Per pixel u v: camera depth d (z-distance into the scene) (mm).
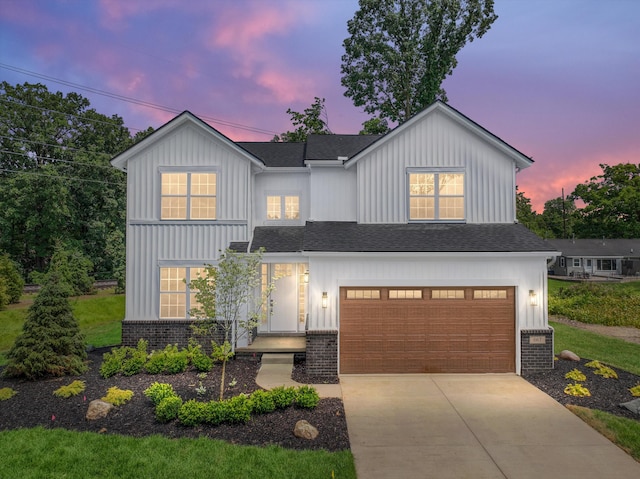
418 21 31438
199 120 14109
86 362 12414
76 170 39312
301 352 13164
